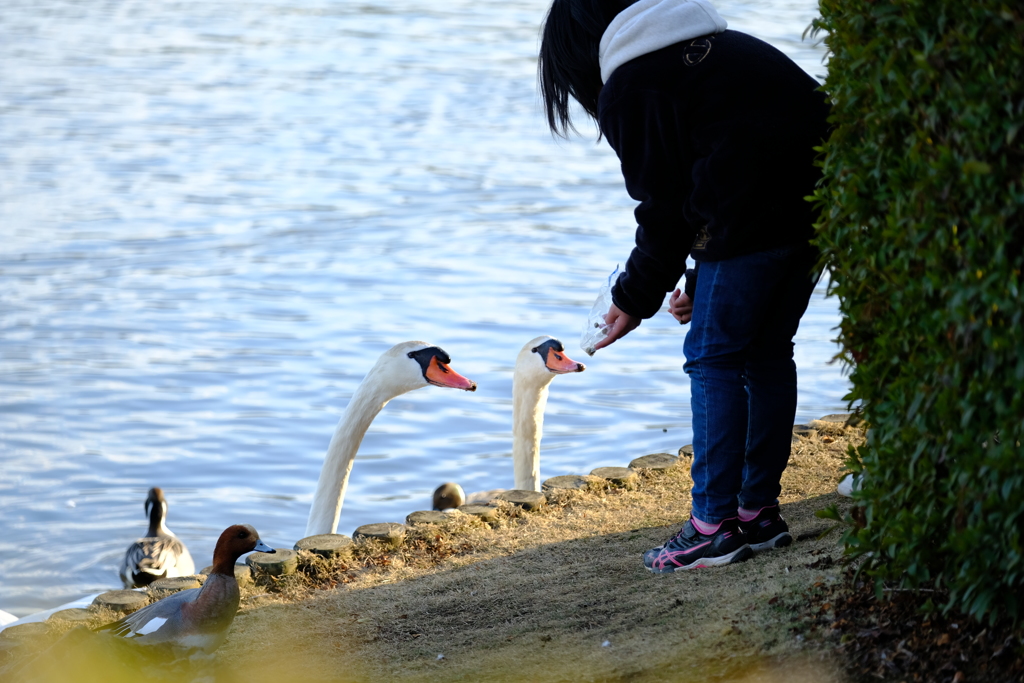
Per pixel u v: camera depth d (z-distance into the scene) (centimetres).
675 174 547
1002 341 382
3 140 3806
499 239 2766
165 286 2422
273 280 2483
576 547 725
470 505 820
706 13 543
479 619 616
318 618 652
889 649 454
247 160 3681
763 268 548
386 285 2436
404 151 3850
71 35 6481
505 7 8038
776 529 616
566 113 603
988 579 406
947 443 414
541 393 1081
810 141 530
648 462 898
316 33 6825
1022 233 381
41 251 2638
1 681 591
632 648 517
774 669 464
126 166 3519
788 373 601
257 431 1767
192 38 6562
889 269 440
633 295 577
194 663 589
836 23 471
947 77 393
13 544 1449
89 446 1717
